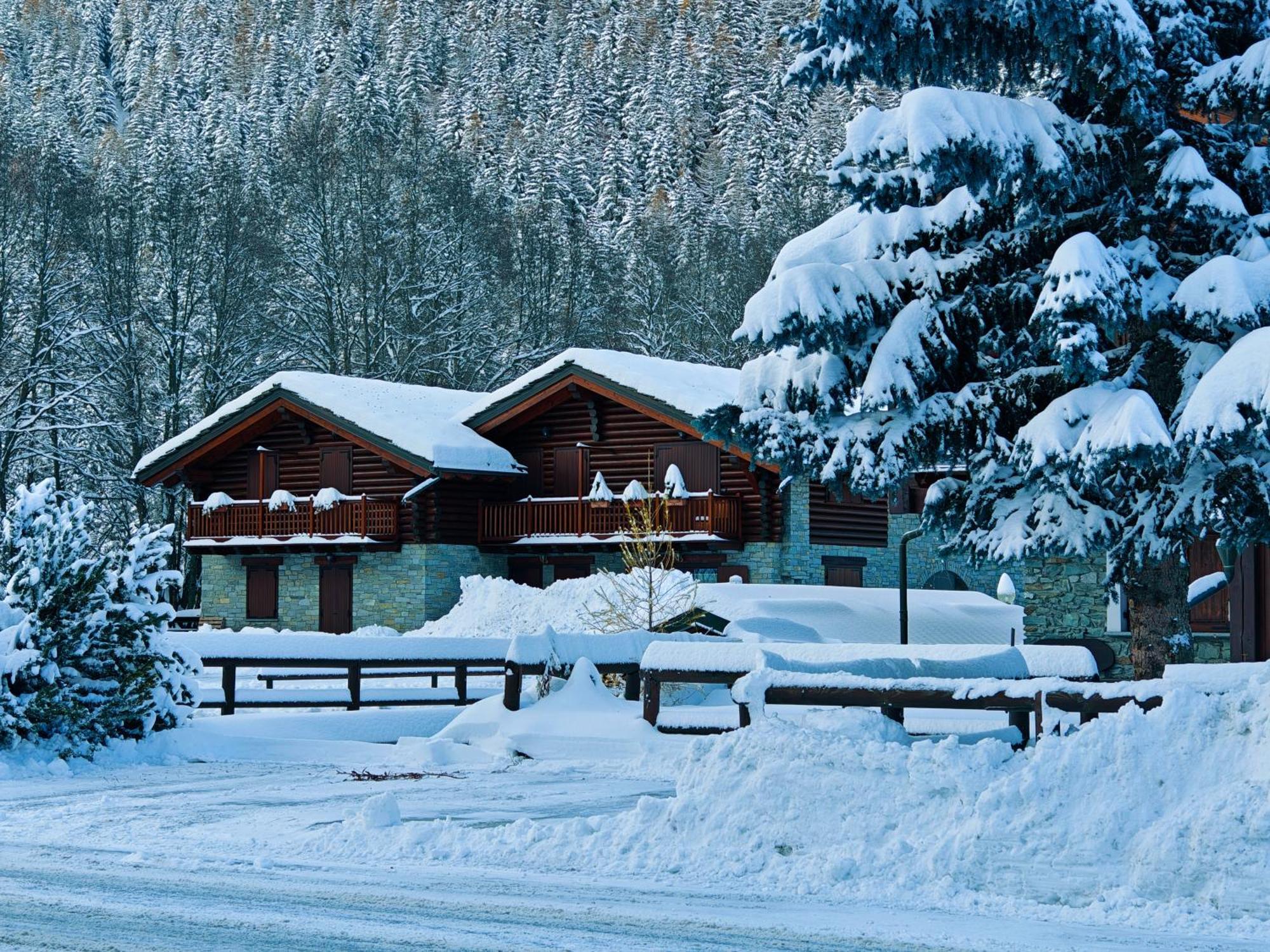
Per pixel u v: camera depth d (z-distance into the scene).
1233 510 17.61
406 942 9.34
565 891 11.20
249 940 9.38
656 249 98.75
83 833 13.96
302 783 17.72
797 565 45.84
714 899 10.98
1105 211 18.52
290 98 155.50
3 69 175.62
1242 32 19.08
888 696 15.33
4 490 60.62
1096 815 11.27
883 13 18.09
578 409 49.41
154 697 20.38
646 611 29.55
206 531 52.91
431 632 38.44
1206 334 17.94
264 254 70.44
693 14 181.88
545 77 172.75
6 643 18.70
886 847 11.74
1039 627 28.45
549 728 20.42
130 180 79.50
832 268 18.28
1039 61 19.20
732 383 50.06
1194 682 13.71
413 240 74.69
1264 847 10.62
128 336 66.38
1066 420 17.42
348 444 51.25
